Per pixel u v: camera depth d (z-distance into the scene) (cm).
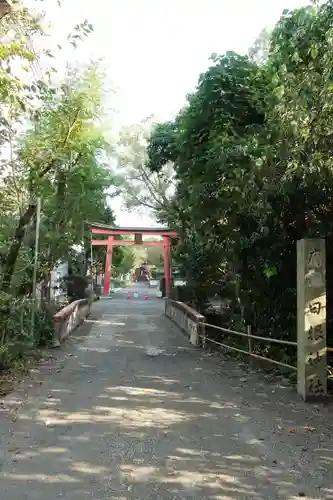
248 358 1037
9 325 980
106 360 1062
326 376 711
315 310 708
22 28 763
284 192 801
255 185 882
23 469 457
